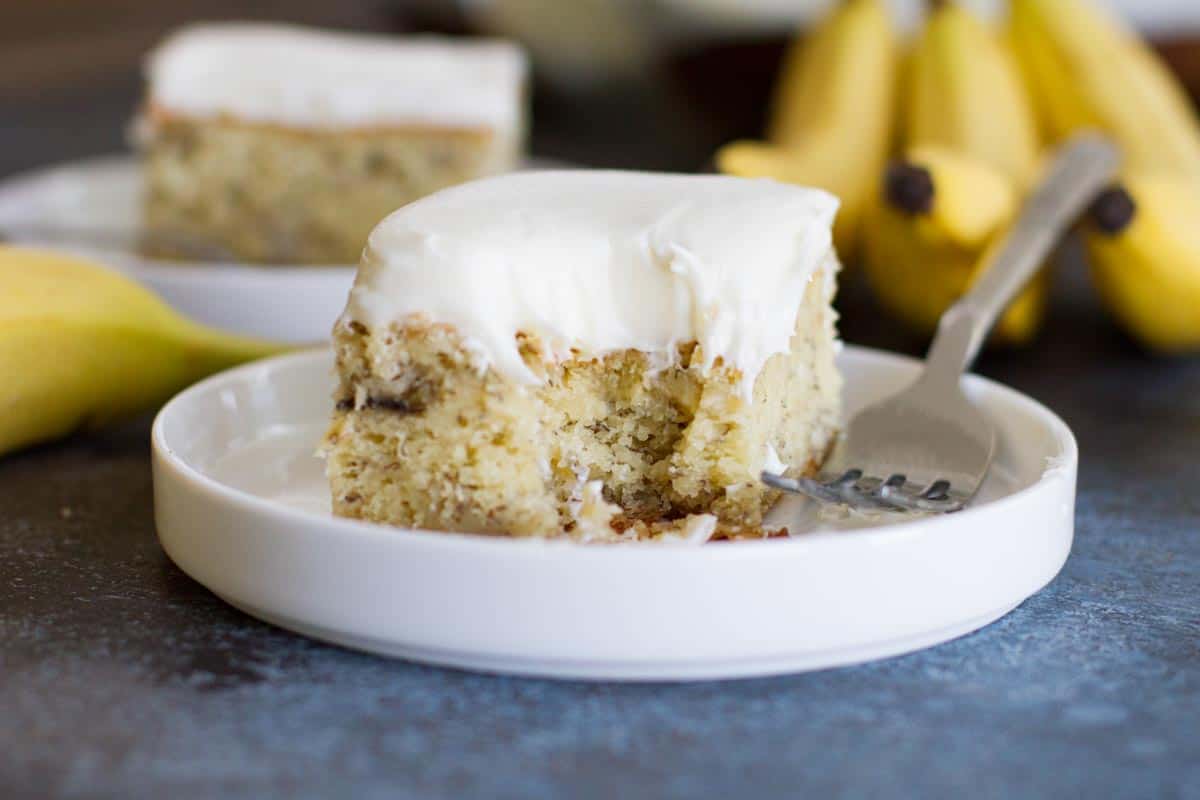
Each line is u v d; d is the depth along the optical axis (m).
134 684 0.39
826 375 0.46
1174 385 0.55
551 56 0.90
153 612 0.41
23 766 0.37
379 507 0.42
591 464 0.43
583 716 0.38
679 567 0.38
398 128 0.61
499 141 0.62
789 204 0.43
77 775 0.36
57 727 0.37
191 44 0.63
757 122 0.81
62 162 0.81
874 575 0.39
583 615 0.38
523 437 0.41
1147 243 0.55
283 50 0.63
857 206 0.59
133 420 0.50
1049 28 0.62
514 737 0.37
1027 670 0.40
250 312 0.53
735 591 0.38
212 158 0.61
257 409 0.46
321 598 0.39
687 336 0.42
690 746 0.37
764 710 0.38
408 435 0.42
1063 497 0.41
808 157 0.58
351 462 0.42
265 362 0.47
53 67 1.00
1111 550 0.45
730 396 0.42
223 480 0.44
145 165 0.62
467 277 0.41
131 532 0.44
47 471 0.48
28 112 0.95
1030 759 0.37
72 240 0.60
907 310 0.57
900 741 0.38
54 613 0.41
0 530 0.44
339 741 0.37
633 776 0.37
